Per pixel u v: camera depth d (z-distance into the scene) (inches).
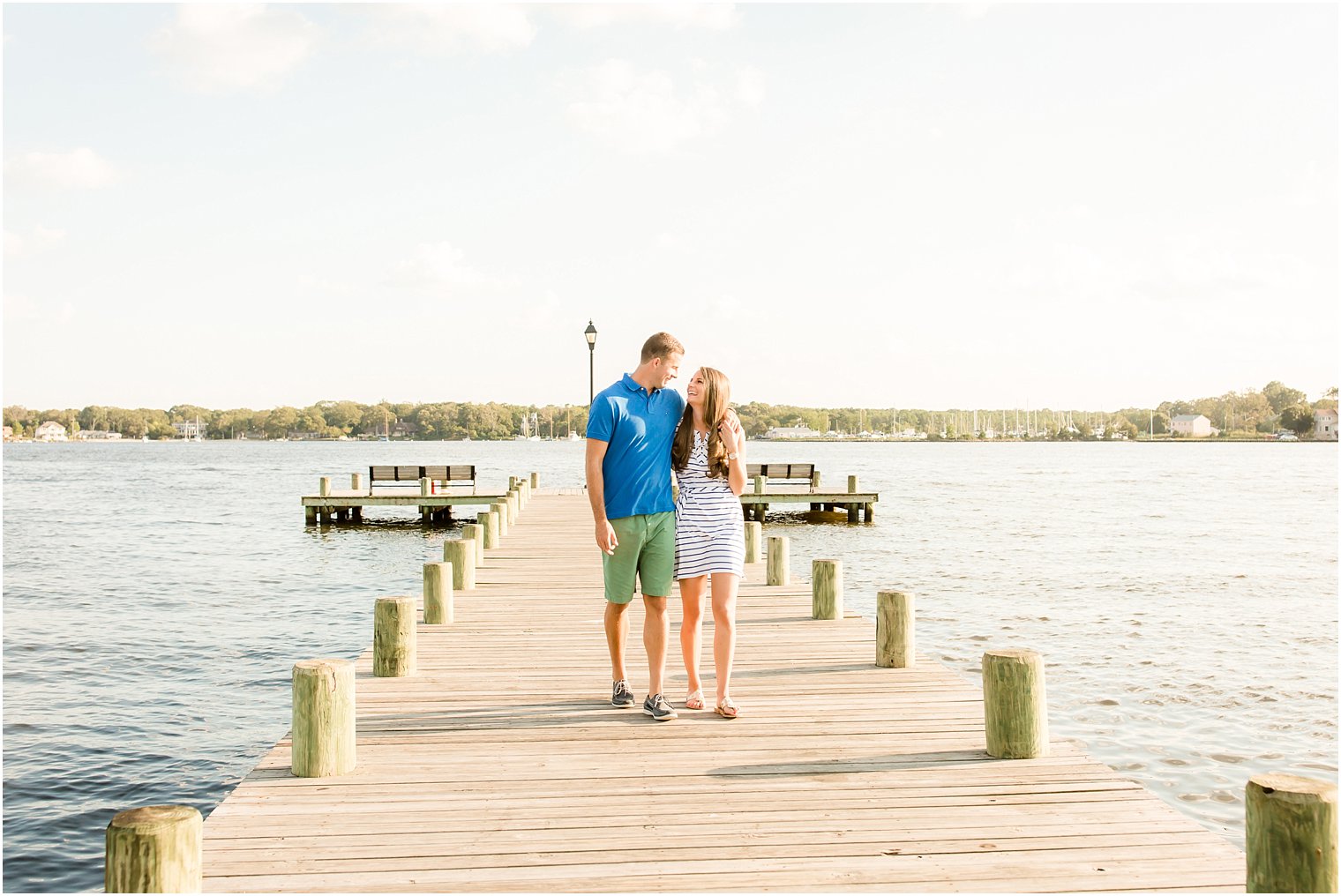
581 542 636.1
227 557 808.9
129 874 115.1
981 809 162.9
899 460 4082.2
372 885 134.3
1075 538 951.0
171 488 2022.6
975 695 240.2
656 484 211.8
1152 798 168.1
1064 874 137.3
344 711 182.2
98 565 757.9
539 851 145.8
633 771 182.4
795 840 149.6
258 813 161.3
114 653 449.4
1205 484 2108.8
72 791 281.4
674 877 136.8
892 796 168.7
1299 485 2089.1
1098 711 348.2
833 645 305.0
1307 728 328.8
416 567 742.5
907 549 848.9
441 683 254.4
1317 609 559.8
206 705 365.1
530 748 197.0
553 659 284.5
